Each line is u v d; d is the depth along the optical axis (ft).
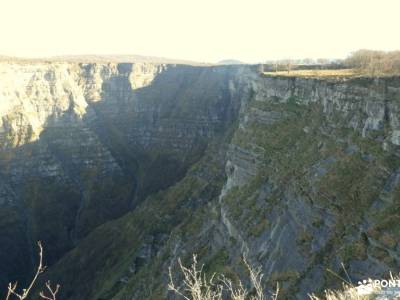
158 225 395.34
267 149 227.61
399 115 143.54
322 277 131.03
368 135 155.74
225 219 217.36
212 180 397.80
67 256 495.00
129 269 371.35
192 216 307.37
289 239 156.46
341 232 136.98
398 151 140.05
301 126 215.72
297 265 143.64
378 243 121.08
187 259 241.96
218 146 454.40
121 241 450.71
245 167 240.53
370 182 141.08
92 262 455.63
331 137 176.65
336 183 151.23
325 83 205.46
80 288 431.84
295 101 240.32
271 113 250.16
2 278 572.51
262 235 176.65
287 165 197.36
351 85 176.76
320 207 149.18
